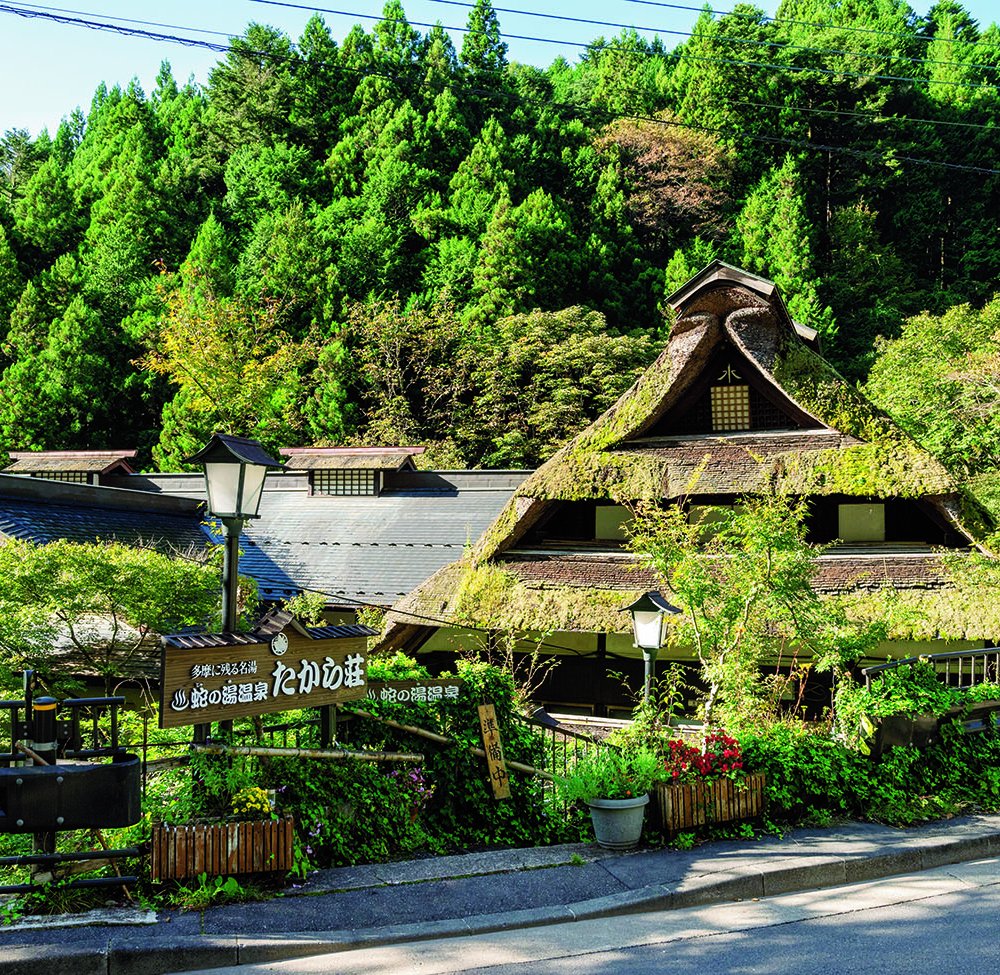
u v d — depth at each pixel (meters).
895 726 8.32
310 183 50.16
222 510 5.98
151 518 17.70
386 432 36.09
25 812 5.04
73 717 5.41
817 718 13.05
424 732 7.18
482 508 19.91
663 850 7.00
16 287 43.41
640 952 5.12
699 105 53.25
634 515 13.30
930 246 48.34
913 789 8.41
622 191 49.06
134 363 39.59
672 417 14.56
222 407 34.66
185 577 10.48
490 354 38.06
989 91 50.81
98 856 5.29
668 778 7.25
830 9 60.47
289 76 54.00
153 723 9.59
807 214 46.94
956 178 48.97
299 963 4.85
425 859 6.62
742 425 14.27
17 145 60.34
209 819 5.70
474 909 5.66
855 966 4.94
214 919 5.20
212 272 40.69
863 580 12.95
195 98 61.44
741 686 8.90
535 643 14.76
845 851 6.95
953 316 27.31
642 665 14.26
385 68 55.16
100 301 43.03
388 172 47.53
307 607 14.18
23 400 38.22
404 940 5.21
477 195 47.03
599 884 6.18
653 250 49.84
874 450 13.04
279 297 41.31
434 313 40.28
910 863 6.97
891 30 53.97
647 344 38.69
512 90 57.19
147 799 5.94
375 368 38.19
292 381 37.25
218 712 5.73
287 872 5.83
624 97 58.12
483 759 7.54
